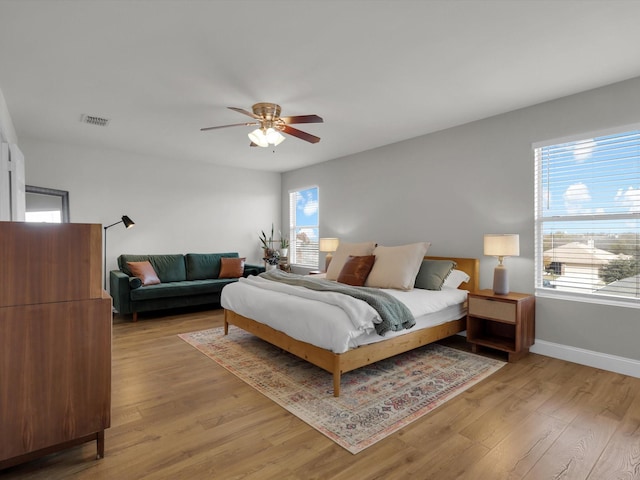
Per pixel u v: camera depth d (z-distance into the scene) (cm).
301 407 229
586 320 302
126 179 511
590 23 203
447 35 215
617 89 283
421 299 317
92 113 348
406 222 448
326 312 252
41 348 163
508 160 351
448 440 192
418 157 433
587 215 305
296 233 648
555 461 174
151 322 450
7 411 156
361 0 182
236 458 176
